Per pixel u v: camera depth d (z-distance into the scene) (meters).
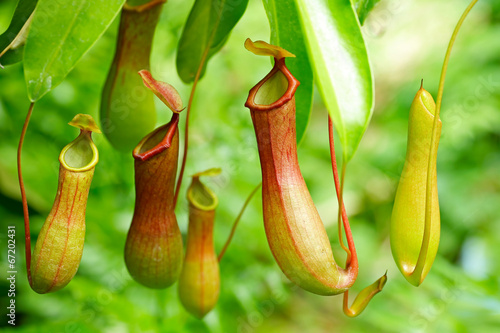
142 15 0.79
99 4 0.69
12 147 1.14
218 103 1.35
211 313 1.13
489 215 1.91
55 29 0.69
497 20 2.09
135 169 0.74
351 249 0.71
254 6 1.46
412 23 2.08
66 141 1.17
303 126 0.77
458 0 2.10
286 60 0.75
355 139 0.66
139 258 0.76
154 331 1.05
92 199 1.21
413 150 0.72
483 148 2.01
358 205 1.96
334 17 0.67
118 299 1.08
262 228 1.36
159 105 1.21
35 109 1.13
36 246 0.71
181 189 1.21
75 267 0.72
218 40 0.77
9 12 1.03
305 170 1.80
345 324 1.61
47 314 1.09
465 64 1.93
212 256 0.81
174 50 1.25
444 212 1.93
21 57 0.75
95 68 1.16
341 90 0.67
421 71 2.02
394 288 1.29
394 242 0.72
